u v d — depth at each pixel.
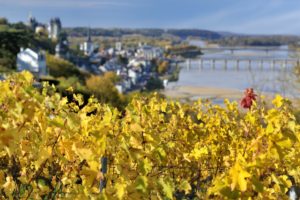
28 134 3.62
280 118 3.27
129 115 3.49
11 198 3.53
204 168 5.26
